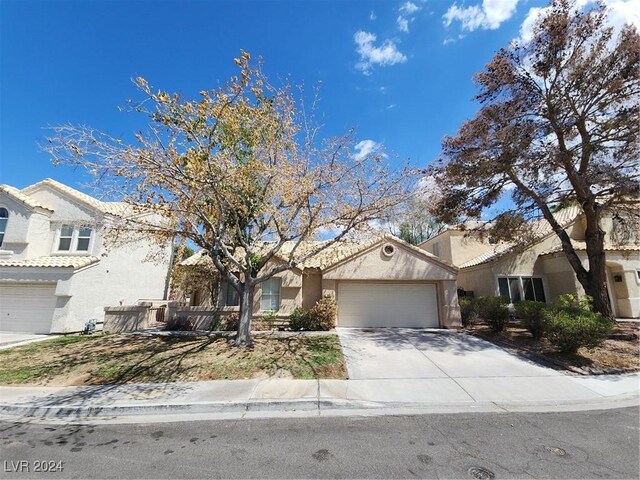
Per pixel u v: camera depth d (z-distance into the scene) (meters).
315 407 6.42
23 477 4.11
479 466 4.30
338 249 15.53
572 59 12.84
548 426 5.54
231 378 7.94
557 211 21.38
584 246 17.47
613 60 11.96
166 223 11.51
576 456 4.54
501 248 20.73
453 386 7.50
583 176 12.99
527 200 14.65
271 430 5.42
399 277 15.26
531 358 9.88
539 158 13.14
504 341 11.98
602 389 7.34
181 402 6.45
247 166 9.17
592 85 12.53
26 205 17.06
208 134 9.02
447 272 15.47
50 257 16.98
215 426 5.61
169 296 20.78
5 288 15.88
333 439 5.07
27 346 11.73
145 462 4.44
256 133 9.52
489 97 14.60
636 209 13.56
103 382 7.76
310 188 9.54
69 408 6.25
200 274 15.58
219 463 4.39
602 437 5.12
